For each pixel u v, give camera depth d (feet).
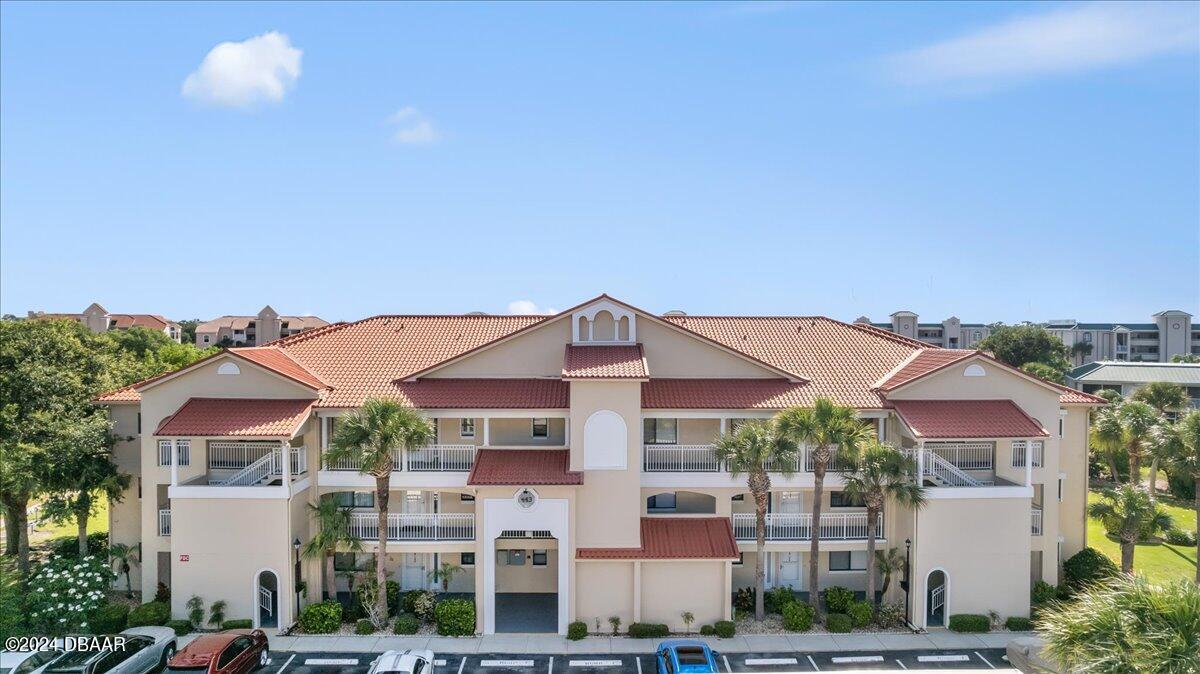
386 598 102.37
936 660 90.79
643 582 99.71
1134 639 53.72
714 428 110.83
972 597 100.07
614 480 100.27
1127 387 272.51
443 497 111.14
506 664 89.81
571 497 98.43
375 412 93.61
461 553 110.63
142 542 102.94
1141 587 57.67
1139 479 166.40
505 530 99.19
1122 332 436.35
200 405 101.50
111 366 138.72
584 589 99.50
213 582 97.55
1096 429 167.53
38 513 134.92
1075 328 440.45
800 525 106.01
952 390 106.83
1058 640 58.70
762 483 97.30
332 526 98.32
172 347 260.21
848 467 101.14
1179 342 429.79
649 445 105.91
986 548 99.91
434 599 105.19
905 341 124.77
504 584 112.78
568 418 104.53
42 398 119.85
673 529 103.24
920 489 98.02
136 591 110.42
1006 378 107.04
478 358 112.68
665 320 112.68
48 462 103.96
